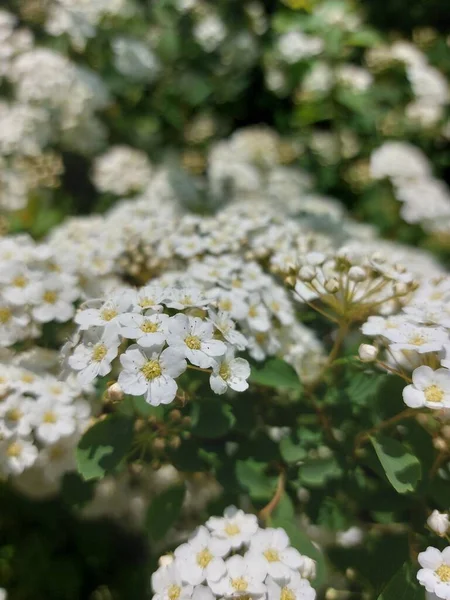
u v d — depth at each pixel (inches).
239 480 3.6
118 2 8.0
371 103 8.6
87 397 3.9
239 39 9.3
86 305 3.6
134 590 5.5
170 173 7.7
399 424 3.6
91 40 8.1
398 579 3.1
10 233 6.5
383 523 3.7
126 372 3.0
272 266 4.2
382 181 8.5
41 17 8.1
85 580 5.7
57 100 7.1
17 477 4.5
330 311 4.4
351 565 3.7
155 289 3.6
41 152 7.2
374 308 3.9
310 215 6.6
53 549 5.7
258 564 2.9
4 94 7.5
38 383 3.7
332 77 8.4
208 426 3.5
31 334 4.0
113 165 7.6
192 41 9.0
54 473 4.0
